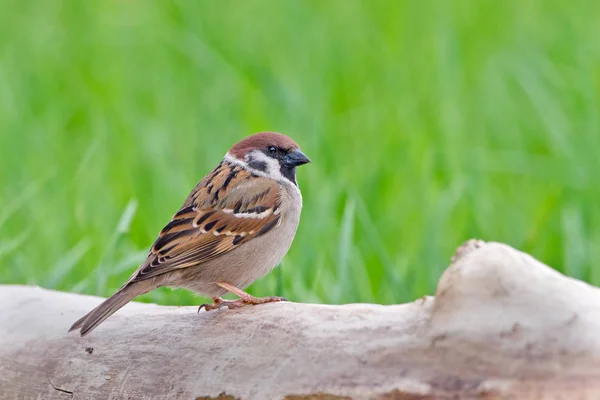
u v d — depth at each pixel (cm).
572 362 575
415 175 1360
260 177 859
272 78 1544
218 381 675
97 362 721
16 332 753
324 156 1374
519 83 1609
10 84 1680
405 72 1692
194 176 1350
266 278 1022
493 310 596
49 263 1119
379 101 1598
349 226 1038
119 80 1725
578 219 1195
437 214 1192
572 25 1784
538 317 587
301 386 642
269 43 1830
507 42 1786
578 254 1135
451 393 598
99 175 1366
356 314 652
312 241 1123
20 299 776
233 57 1717
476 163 1388
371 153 1430
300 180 1312
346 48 1798
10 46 1855
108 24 1944
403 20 1922
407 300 1038
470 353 596
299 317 666
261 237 838
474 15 1911
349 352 634
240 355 673
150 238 1190
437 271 1120
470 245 629
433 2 1981
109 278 1031
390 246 1212
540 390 580
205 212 822
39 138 1495
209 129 1491
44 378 735
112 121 1537
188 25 1831
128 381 708
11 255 1106
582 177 1343
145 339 713
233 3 2016
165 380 696
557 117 1491
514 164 1414
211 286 834
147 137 1477
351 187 1219
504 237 1255
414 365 614
